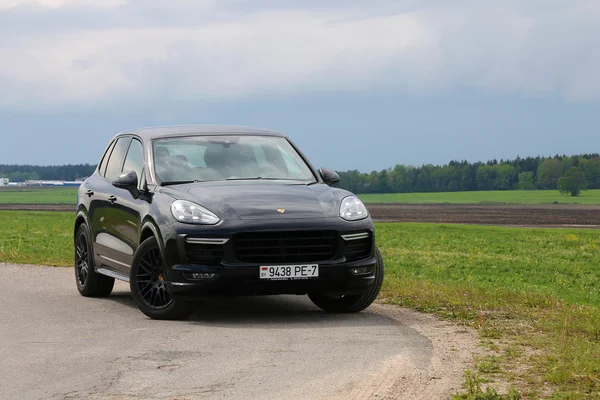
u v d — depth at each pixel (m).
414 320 9.38
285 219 9.10
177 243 9.10
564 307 10.41
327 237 9.16
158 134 10.83
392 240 38.75
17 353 7.52
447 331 8.56
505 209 129.38
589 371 6.37
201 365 6.95
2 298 11.59
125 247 10.37
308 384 6.25
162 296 9.54
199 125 11.29
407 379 6.32
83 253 11.96
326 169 10.64
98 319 9.55
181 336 8.34
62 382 6.39
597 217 90.25
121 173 11.06
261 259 9.03
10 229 39.16
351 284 9.26
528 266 22.88
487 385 6.08
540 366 6.69
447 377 6.38
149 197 9.90
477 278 18.84
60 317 9.73
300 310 10.27
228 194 9.45
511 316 9.61
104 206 11.05
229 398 5.88
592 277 20.02
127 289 12.77
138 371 6.74
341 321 9.34
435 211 115.75
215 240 8.98
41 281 14.01
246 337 8.25
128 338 8.24
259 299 11.35
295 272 9.02
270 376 6.52
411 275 19.34
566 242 37.56
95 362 7.10
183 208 9.27
